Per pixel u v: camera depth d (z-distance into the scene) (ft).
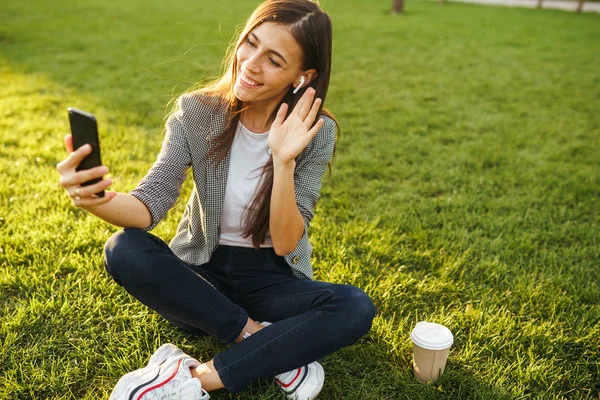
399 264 9.31
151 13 35.91
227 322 5.95
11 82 18.33
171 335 7.16
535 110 19.27
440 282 8.68
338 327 5.84
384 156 14.26
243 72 5.93
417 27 36.86
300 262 6.77
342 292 5.98
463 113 18.43
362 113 17.80
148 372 5.80
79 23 30.48
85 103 16.74
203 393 5.81
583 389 6.84
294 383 6.09
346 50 28.09
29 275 8.06
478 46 31.01
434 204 11.58
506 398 6.47
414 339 6.53
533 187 12.73
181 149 6.28
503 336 7.46
